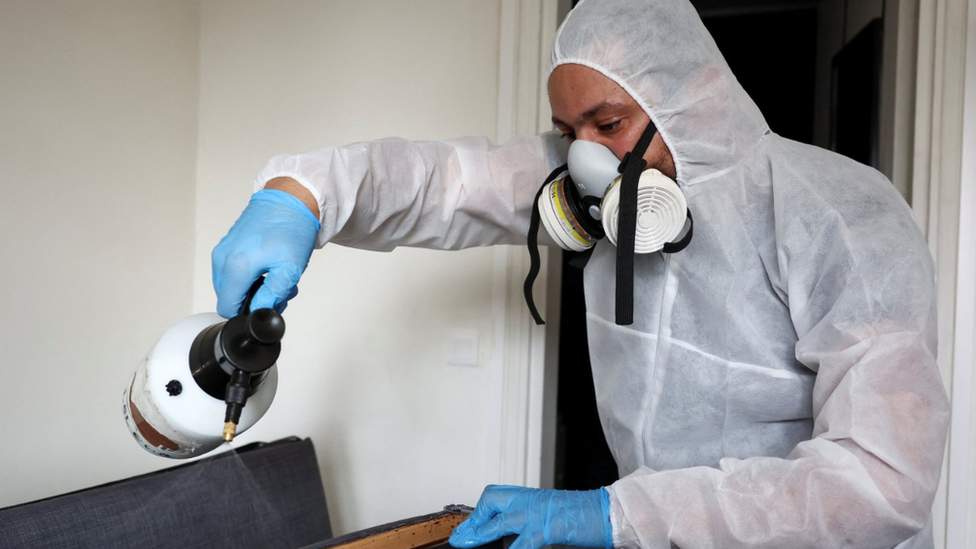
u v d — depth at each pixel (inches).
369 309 79.7
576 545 35.3
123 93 73.3
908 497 33.2
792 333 44.3
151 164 77.4
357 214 43.3
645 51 39.9
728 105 42.4
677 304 46.3
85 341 69.3
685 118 41.1
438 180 48.9
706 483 35.3
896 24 73.7
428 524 39.1
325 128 81.1
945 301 66.2
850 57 97.5
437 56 77.9
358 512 79.8
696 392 46.6
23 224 62.7
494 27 76.3
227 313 35.6
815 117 125.6
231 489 56.7
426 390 77.8
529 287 46.8
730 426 47.2
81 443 68.9
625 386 50.2
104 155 71.2
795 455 36.2
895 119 72.5
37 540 43.1
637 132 41.1
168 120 79.8
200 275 84.3
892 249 38.0
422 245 52.4
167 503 51.3
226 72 84.3
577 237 44.4
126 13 73.3
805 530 33.0
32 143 63.3
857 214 40.3
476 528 36.5
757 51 143.9
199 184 84.8
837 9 110.0
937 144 66.7
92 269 69.9
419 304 78.0
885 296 37.3
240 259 35.4
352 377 80.2
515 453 75.0
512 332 75.0
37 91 63.7
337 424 80.6
